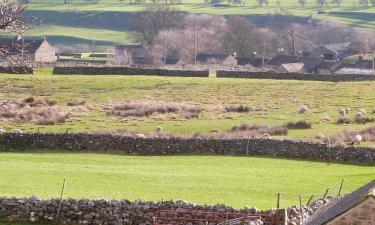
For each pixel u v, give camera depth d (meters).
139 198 153.00
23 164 194.62
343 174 191.12
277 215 124.06
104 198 143.12
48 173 180.38
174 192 162.50
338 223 90.25
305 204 142.00
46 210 137.12
